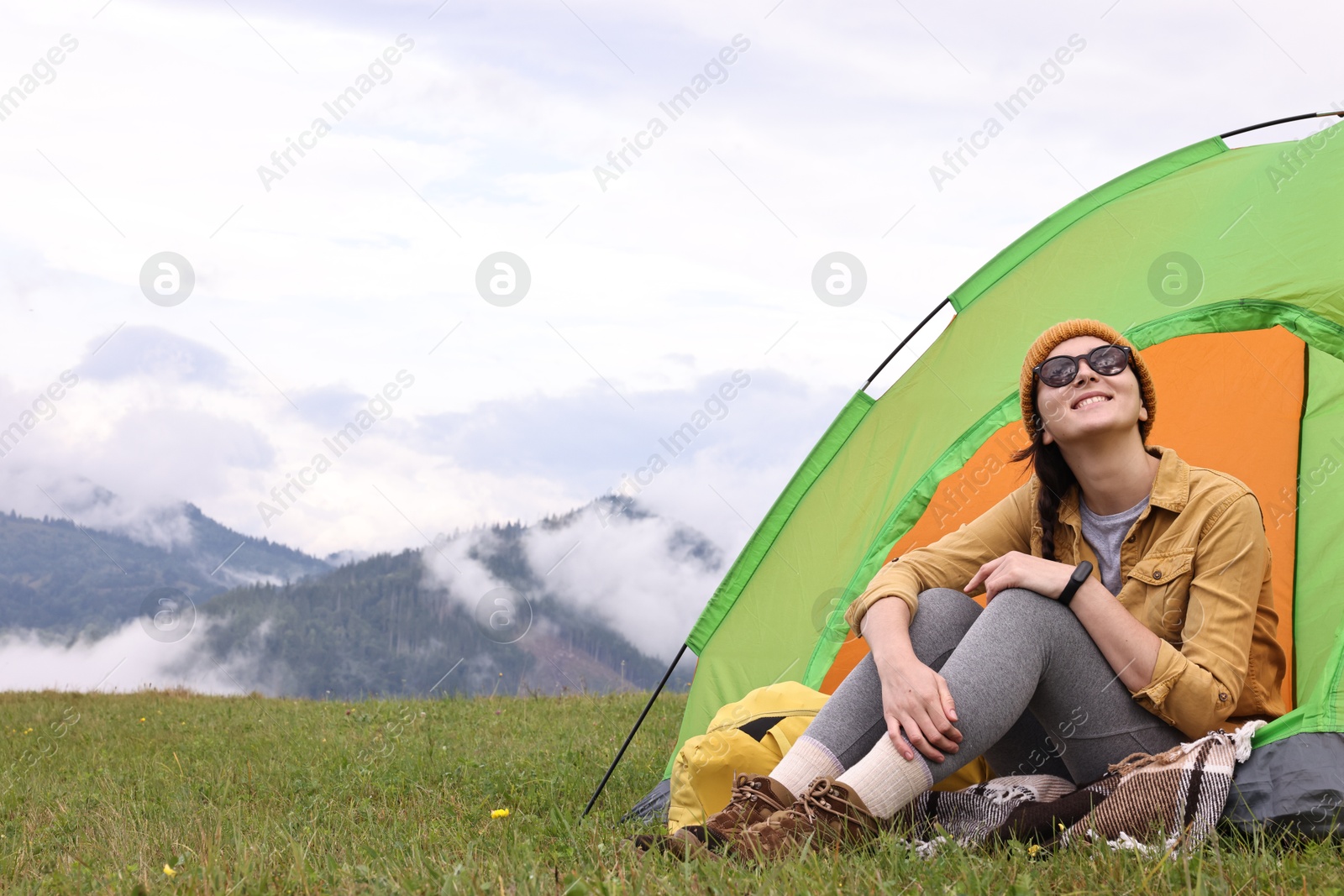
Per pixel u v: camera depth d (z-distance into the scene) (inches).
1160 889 67.1
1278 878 70.1
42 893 87.0
